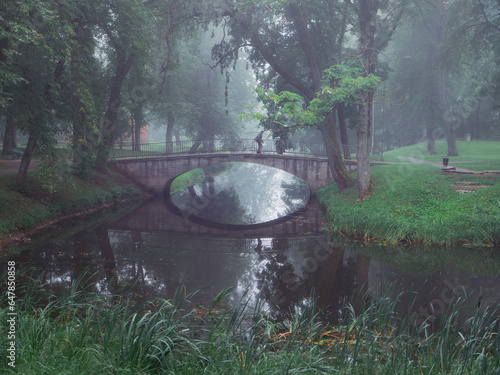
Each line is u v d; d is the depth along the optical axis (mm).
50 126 17109
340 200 21078
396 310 8102
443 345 5172
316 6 24109
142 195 28141
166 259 12742
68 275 10445
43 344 4348
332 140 23500
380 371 4645
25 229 15555
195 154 28766
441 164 27719
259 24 22297
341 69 18609
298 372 4316
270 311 8102
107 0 18531
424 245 14477
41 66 15867
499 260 12562
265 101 17891
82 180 23188
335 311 8156
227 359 4605
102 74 26125
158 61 26250
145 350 4258
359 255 13414
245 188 34688
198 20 24547
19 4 11297
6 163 23562
